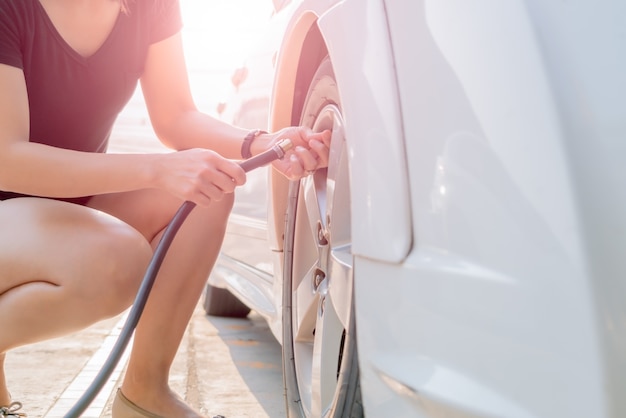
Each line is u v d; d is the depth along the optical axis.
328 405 1.35
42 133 1.50
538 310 0.79
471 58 0.90
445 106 0.94
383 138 1.05
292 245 1.73
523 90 0.83
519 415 0.81
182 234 1.60
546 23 0.85
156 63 1.67
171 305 1.58
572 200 0.78
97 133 1.58
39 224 1.36
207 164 1.28
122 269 1.37
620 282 0.76
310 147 1.48
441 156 0.94
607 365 0.74
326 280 1.46
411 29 1.03
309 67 1.75
